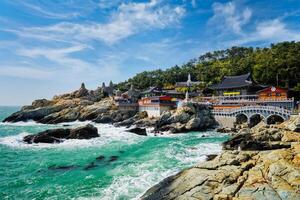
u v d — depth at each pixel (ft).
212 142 160.45
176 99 285.84
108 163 113.19
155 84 498.28
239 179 66.69
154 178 88.99
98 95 408.67
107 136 195.93
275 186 61.00
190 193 65.05
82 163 115.34
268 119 187.83
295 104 197.98
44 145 163.12
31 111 339.98
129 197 74.43
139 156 124.06
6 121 338.13
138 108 305.94
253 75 320.70
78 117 314.35
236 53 621.31
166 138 182.91
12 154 137.80
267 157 76.33
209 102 247.91
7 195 80.12
